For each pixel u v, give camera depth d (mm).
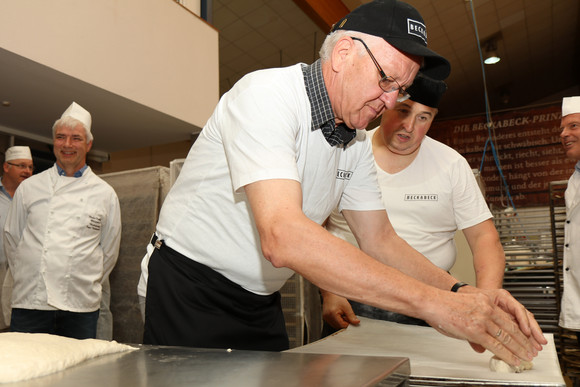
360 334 1278
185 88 4227
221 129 935
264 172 795
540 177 7793
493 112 8086
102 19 3490
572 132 3482
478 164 8094
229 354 694
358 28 932
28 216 2609
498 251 1567
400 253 1222
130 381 541
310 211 1110
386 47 916
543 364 902
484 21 8172
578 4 8570
